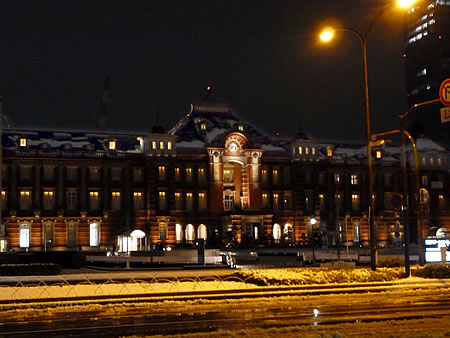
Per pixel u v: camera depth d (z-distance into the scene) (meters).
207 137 102.12
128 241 86.00
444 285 32.69
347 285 32.00
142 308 24.83
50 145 94.25
